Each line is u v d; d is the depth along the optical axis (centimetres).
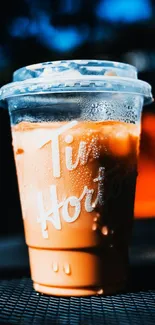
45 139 33
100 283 33
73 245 33
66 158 33
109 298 33
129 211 35
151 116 115
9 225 101
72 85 32
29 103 33
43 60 105
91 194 33
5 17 102
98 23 107
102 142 33
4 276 41
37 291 35
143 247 52
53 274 34
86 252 33
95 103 33
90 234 33
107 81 32
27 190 34
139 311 30
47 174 33
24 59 105
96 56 108
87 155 33
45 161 33
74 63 34
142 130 117
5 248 56
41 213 34
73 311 30
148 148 119
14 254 51
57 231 33
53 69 34
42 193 33
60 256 33
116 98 33
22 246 57
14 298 33
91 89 32
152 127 117
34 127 33
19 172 35
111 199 33
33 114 33
